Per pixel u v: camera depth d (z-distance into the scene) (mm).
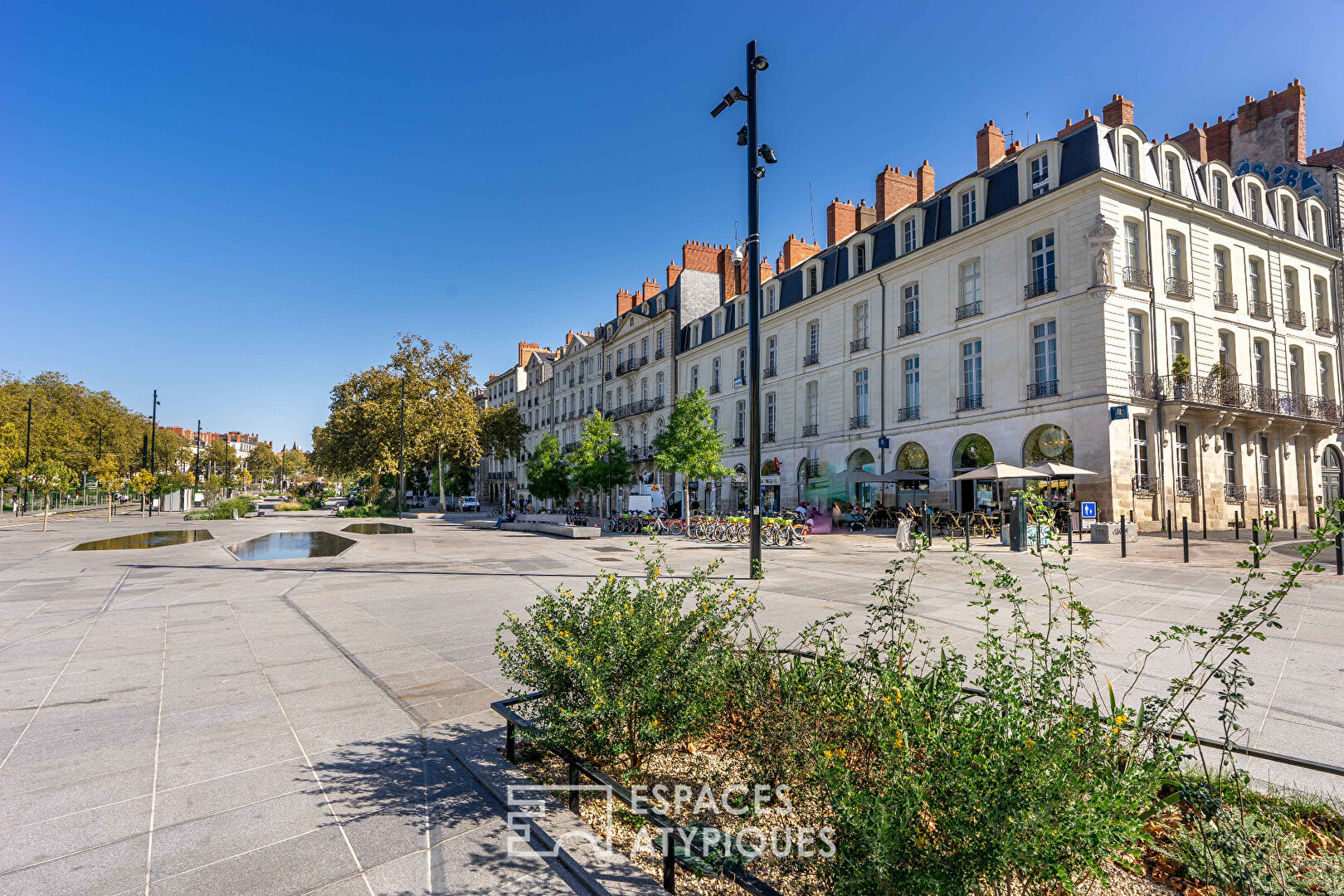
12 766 3770
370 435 43312
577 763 3113
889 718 2732
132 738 4164
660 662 3330
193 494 53750
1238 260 24172
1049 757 2291
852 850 2215
